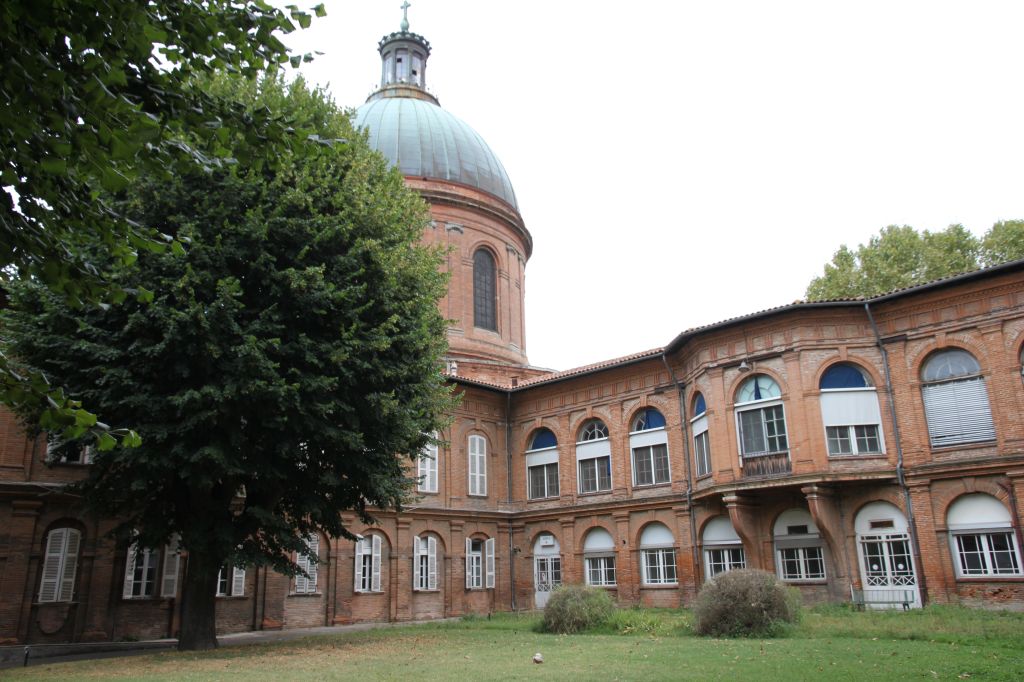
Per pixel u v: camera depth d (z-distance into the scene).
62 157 5.98
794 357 26.25
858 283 39.44
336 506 20.64
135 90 6.70
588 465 33.88
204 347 16.31
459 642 18.64
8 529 22.59
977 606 22.86
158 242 7.05
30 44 5.75
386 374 18.69
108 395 16.45
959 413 24.36
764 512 27.11
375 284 19.22
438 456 33.97
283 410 16.78
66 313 16.66
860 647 14.72
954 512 23.92
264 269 17.56
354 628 27.38
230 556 17.70
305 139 7.34
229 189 17.56
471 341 39.81
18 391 6.15
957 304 24.78
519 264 44.25
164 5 6.70
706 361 28.56
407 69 48.16
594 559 32.84
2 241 6.21
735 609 17.98
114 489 18.23
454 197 40.91
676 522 30.11
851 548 25.11
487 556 34.69
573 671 12.23
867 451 25.48
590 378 34.12
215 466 17.08
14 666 16.39
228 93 18.34
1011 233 36.88
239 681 12.05
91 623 23.30
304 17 7.23
